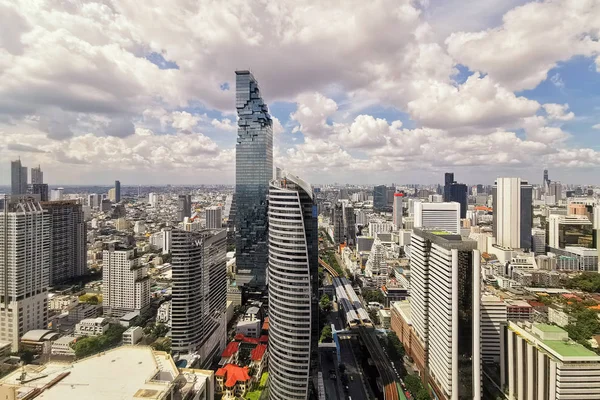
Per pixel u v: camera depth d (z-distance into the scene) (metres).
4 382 110.50
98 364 123.94
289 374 185.62
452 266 182.25
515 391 179.38
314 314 190.88
